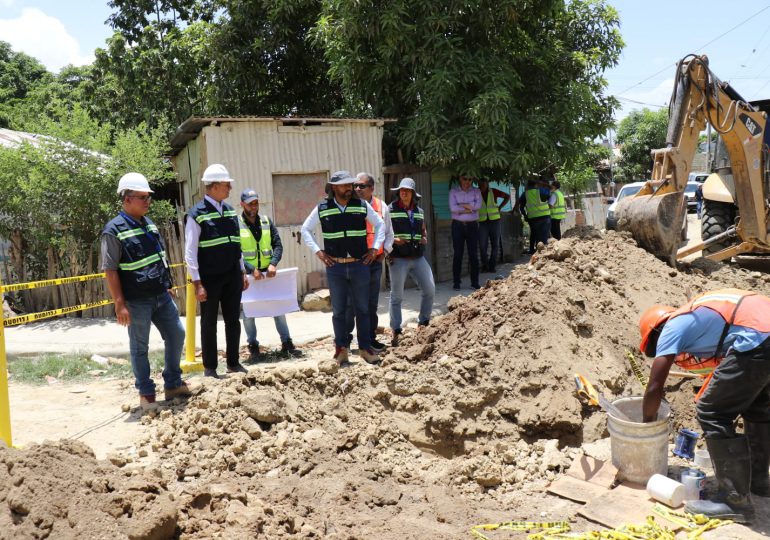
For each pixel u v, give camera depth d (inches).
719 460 153.5
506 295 247.9
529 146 461.7
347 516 154.5
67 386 265.1
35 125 439.8
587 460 182.4
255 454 181.9
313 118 446.3
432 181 502.9
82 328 380.8
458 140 443.2
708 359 159.9
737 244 406.9
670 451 194.4
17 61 1137.4
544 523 152.2
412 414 210.4
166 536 127.6
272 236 293.0
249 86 611.2
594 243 305.9
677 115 339.3
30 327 388.8
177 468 173.6
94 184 413.7
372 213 260.1
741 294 156.2
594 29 551.8
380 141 474.3
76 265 419.5
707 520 150.6
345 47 484.4
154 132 465.7
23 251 432.1
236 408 197.8
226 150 430.9
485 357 221.3
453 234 456.8
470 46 487.5
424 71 471.2
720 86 344.5
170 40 683.4
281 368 223.3
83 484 132.3
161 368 287.4
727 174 422.0
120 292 211.0
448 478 181.6
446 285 487.5
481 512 162.4
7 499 124.3
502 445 193.8
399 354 247.1
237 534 131.2
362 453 191.6
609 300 255.3
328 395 217.0
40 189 407.2
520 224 591.8
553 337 221.3
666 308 169.0
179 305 416.5
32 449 136.8
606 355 224.1
